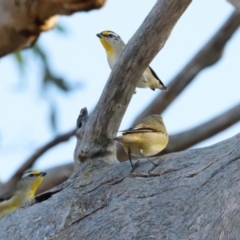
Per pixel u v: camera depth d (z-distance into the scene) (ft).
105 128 39.70
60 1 46.78
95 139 39.78
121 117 39.86
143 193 35.63
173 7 37.19
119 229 34.42
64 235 36.14
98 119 39.63
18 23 48.52
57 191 39.09
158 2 37.63
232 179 32.09
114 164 39.01
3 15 48.49
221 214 31.04
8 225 38.22
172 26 37.91
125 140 37.60
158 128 38.78
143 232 33.50
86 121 40.55
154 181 36.06
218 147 35.70
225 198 31.45
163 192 35.01
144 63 38.68
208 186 33.12
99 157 39.73
